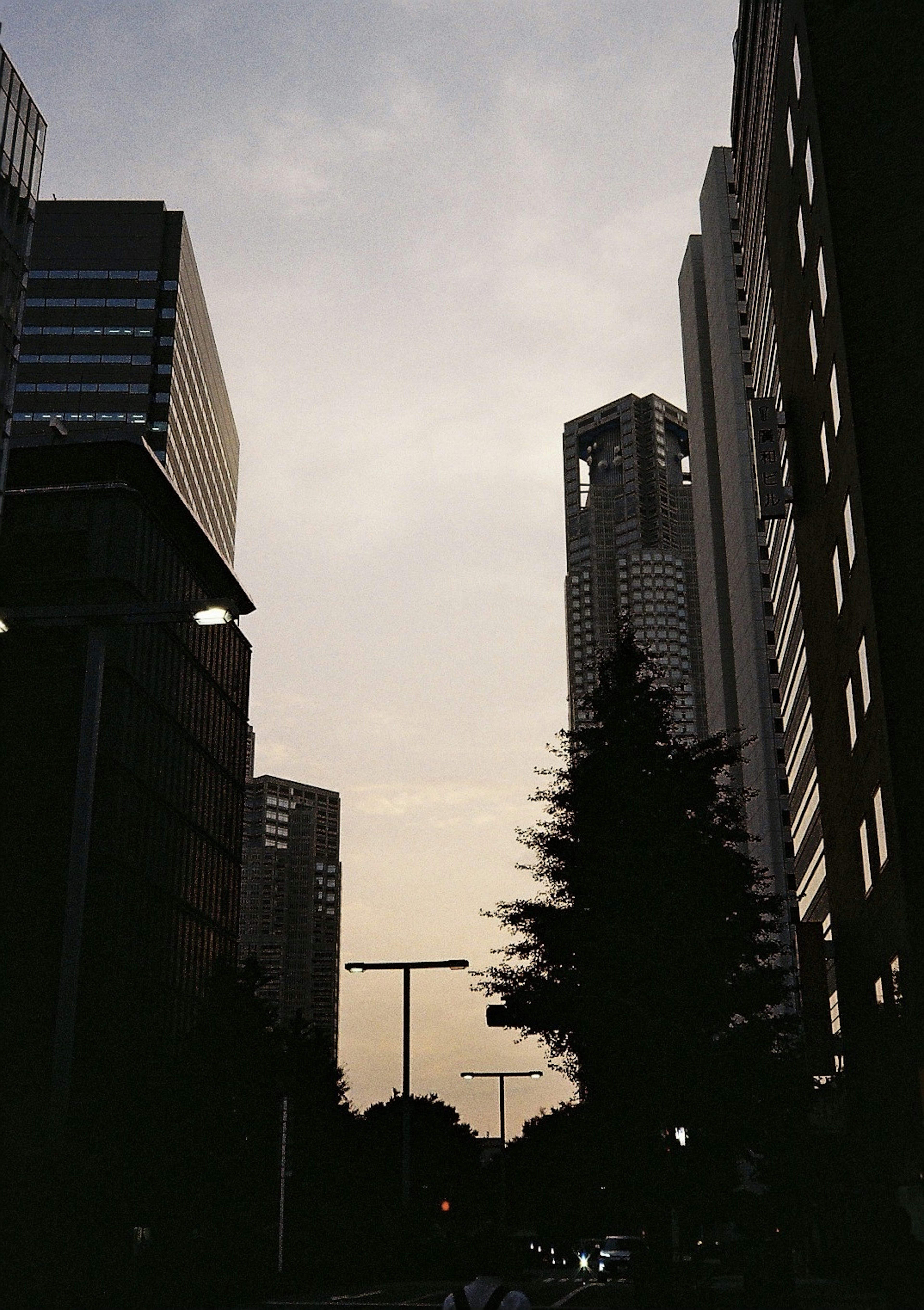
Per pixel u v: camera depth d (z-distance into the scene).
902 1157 38.53
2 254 63.75
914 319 42.44
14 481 96.88
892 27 45.66
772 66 93.44
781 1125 29.66
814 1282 42.44
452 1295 5.99
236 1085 51.69
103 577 92.75
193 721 108.50
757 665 151.00
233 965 60.47
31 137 67.75
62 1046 17.92
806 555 54.69
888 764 39.12
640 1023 29.19
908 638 39.81
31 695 89.19
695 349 199.38
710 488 188.75
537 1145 34.53
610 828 30.97
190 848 105.62
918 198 43.50
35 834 86.00
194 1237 40.31
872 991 44.59
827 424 47.59
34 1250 21.20
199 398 182.62
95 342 166.00
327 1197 64.62
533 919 31.75
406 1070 53.25
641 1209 29.22
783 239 56.06
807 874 103.69
